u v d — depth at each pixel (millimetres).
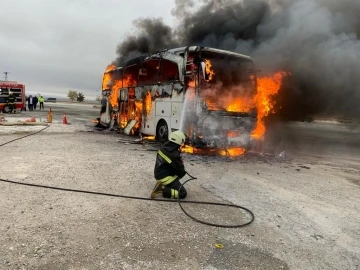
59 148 8641
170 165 4594
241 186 5648
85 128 15523
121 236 3268
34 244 2963
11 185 4828
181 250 3045
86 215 3787
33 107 34719
